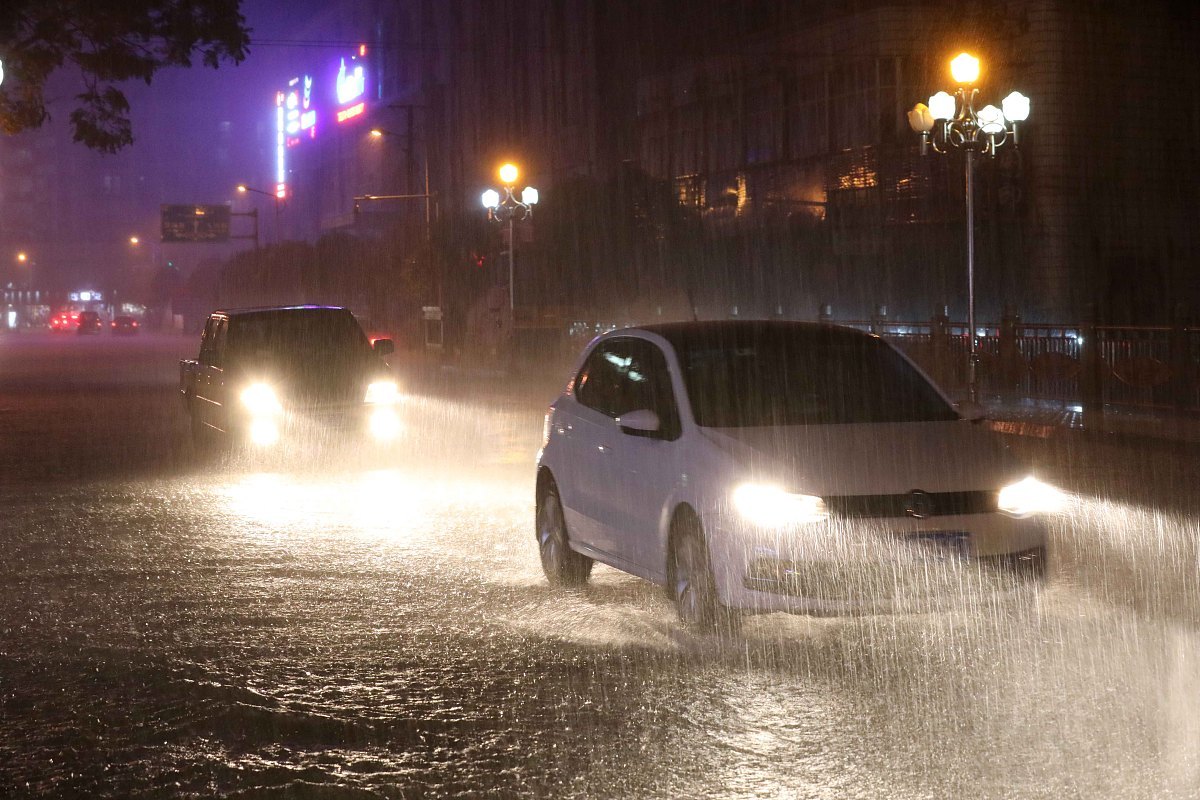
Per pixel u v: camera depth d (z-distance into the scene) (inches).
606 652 383.2
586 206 2842.0
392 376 979.3
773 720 314.2
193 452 987.3
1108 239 2180.1
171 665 377.4
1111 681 339.9
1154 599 439.5
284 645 399.9
